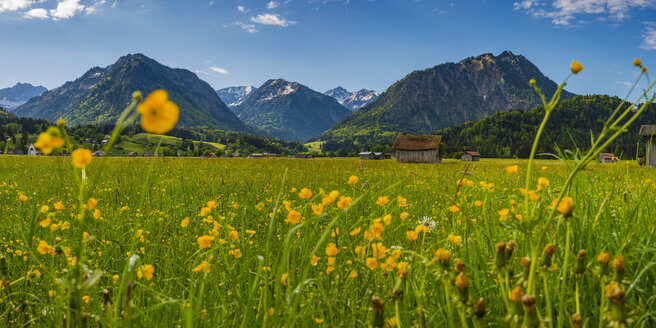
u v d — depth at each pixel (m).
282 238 3.74
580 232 2.41
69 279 2.06
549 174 9.54
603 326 1.40
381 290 2.39
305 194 2.32
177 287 3.01
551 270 1.52
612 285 1.30
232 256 3.22
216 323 2.12
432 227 3.44
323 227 4.18
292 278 2.52
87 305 2.03
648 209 3.11
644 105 1.33
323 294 2.01
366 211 4.53
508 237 2.88
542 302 2.12
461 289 1.46
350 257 2.83
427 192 8.45
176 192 8.74
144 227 4.66
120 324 1.50
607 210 2.73
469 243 2.66
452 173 16.48
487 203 3.61
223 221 4.17
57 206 2.74
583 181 3.02
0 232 4.29
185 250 3.54
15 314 2.28
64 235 3.71
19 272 3.17
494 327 2.05
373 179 12.69
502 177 10.47
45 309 2.43
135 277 2.52
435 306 2.37
